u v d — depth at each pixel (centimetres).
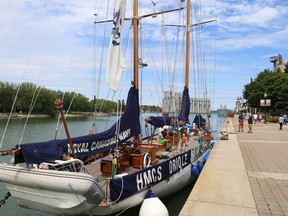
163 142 1080
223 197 577
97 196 520
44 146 546
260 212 503
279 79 5419
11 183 561
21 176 534
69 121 6022
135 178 636
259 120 4400
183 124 1363
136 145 835
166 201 859
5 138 2797
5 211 848
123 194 593
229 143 1532
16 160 530
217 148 1312
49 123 5291
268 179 734
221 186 655
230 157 1052
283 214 494
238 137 1933
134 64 805
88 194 502
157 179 725
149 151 816
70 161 568
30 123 5159
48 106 5259
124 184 598
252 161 998
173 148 1087
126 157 754
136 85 773
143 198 664
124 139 690
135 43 821
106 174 700
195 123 1634
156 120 1130
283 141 1675
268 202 554
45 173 513
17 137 2931
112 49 650
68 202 523
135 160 757
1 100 7181
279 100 5009
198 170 1000
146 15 981
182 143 1090
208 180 708
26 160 510
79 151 593
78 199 512
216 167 864
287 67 6359
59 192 517
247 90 7031
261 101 4347
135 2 838
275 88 5366
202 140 1338
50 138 2905
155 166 722
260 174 790
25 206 595
